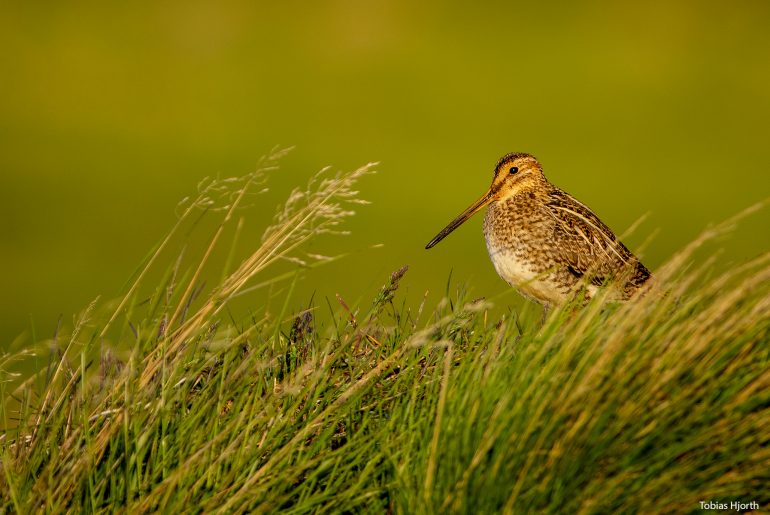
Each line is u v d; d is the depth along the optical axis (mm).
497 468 6273
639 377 6461
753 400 6484
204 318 7527
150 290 32375
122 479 6770
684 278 7094
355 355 7859
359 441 6832
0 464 7133
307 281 30625
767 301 6750
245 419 7082
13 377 7750
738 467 6379
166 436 6977
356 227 38562
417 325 8148
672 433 6316
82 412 7133
